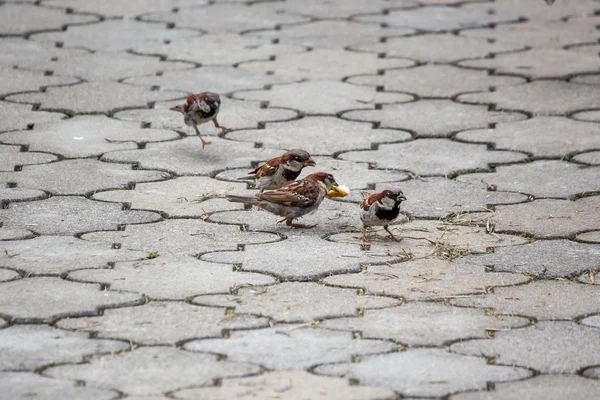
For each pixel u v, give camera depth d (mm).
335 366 6715
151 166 11070
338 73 14602
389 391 6375
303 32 16719
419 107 13188
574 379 6582
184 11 17938
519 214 9812
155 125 12430
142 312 7543
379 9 18344
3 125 12203
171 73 14445
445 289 8086
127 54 15320
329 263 8586
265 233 9391
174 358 6801
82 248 8836
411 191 10445
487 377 6594
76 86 13758
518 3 19031
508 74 14586
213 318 7461
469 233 9383
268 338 7141
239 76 14383
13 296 7770
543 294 8000
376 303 7793
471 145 11852
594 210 9922
